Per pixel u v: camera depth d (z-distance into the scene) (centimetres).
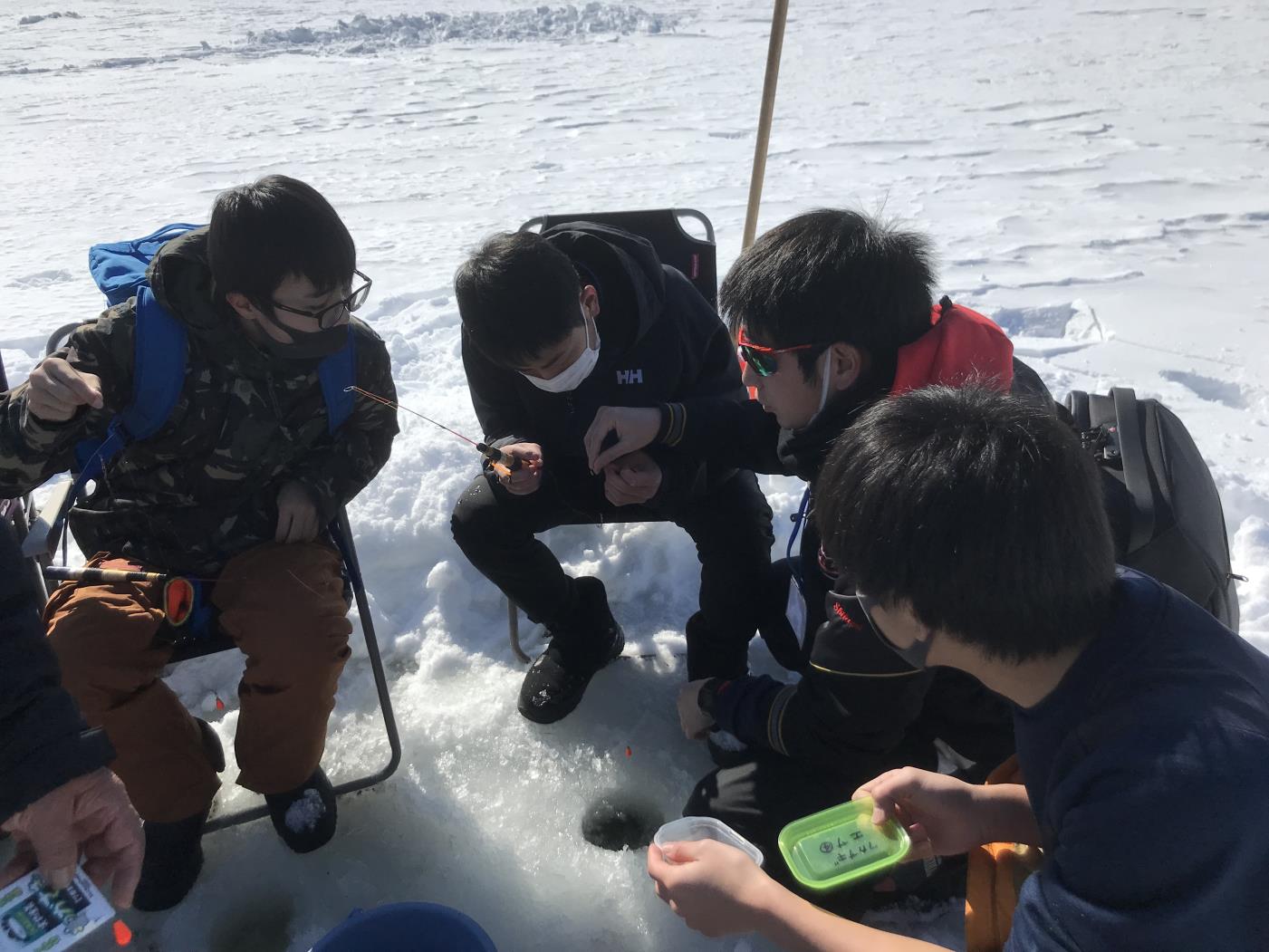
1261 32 1267
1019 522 103
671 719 237
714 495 225
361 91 1130
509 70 1243
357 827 206
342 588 206
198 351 186
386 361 207
